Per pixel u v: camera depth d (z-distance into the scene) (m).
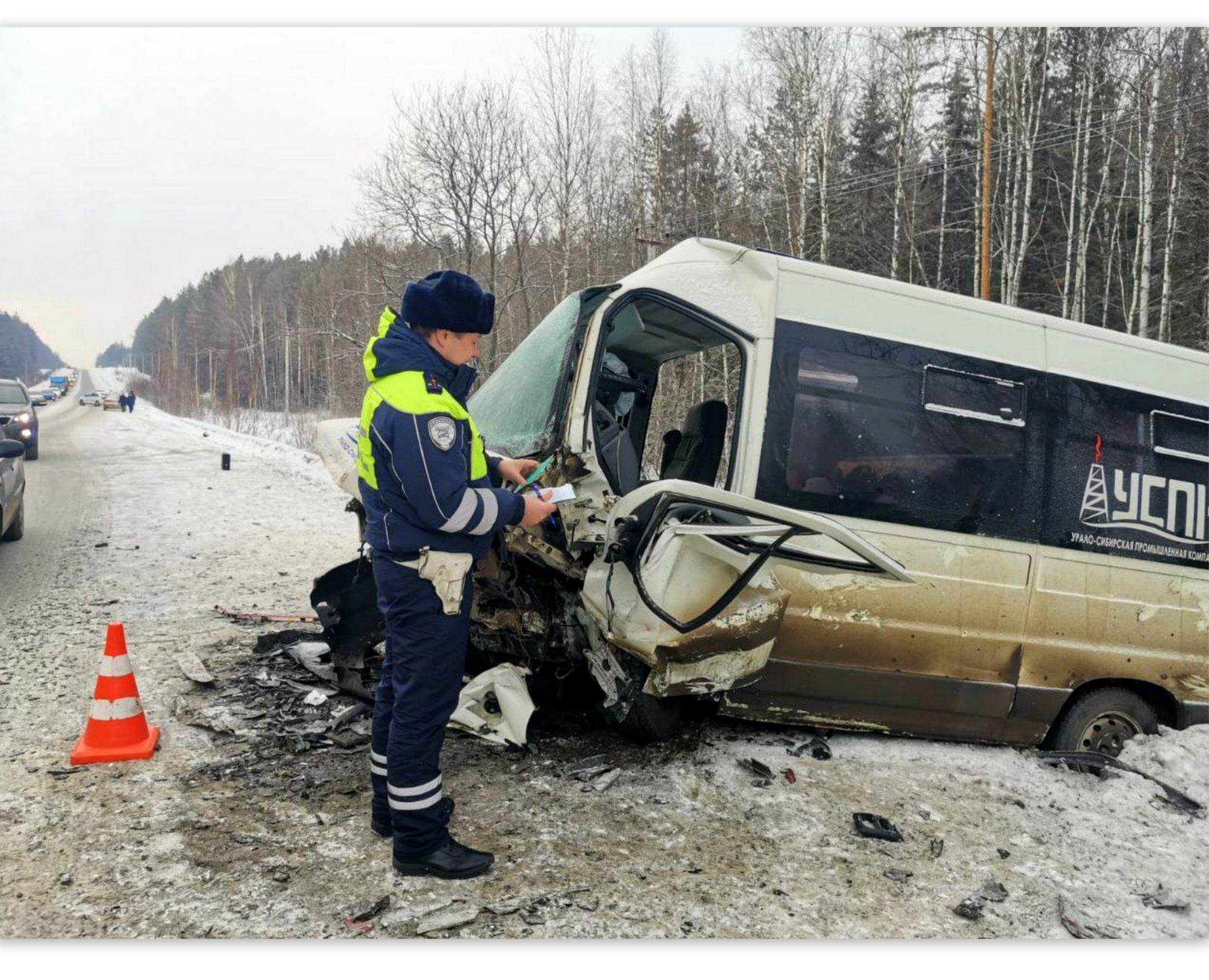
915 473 4.07
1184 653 4.49
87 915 2.55
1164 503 4.50
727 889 2.89
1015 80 24.22
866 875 3.07
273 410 55.25
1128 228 26.02
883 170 27.41
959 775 4.04
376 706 3.05
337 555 8.88
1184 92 21.55
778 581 3.88
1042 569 4.24
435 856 2.80
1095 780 4.13
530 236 19.39
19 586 7.07
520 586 3.73
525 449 3.59
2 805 3.22
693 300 3.87
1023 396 4.28
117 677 3.72
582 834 3.18
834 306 4.02
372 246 19.48
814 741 4.21
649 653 3.27
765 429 3.85
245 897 2.67
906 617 4.04
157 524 10.53
